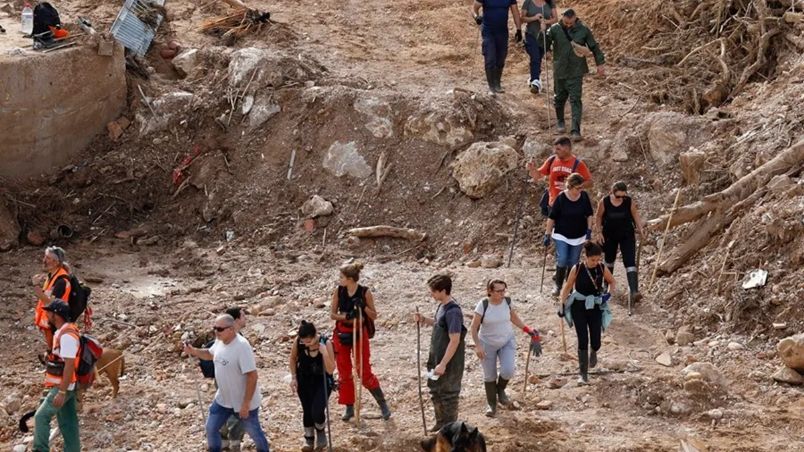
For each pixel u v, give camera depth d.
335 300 34.22
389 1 70.94
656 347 40.00
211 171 55.59
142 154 56.91
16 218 53.69
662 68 59.66
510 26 66.88
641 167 50.19
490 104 54.41
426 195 52.34
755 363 38.41
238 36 63.81
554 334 40.97
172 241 53.75
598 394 36.69
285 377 38.84
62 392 31.97
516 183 50.78
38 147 55.56
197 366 40.22
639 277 44.97
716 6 60.56
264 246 52.19
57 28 56.38
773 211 42.50
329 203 52.88
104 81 57.16
